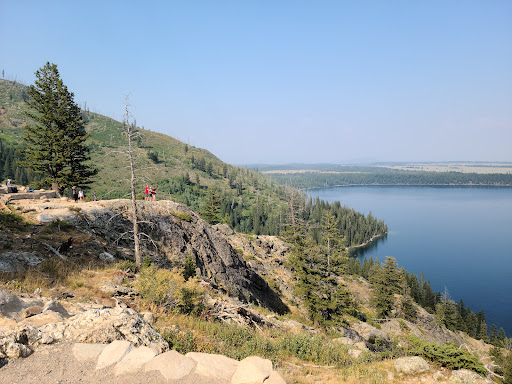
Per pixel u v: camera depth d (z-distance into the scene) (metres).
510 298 116.69
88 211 24.20
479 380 10.73
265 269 44.41
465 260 161.62
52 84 37.25
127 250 22.48
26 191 31.88
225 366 7.24
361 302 65.12
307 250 40.75
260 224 183.00
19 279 12.89
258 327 17.98
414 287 106.12
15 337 6.82
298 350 14.29
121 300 13.80
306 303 36.91
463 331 89.12
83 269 16.48
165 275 15.70
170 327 11.39
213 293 21.31
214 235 33.88
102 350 7.19
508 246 185.75
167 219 28.95
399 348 15.07
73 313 10.18
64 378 6.10
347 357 14.41
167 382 6.35
